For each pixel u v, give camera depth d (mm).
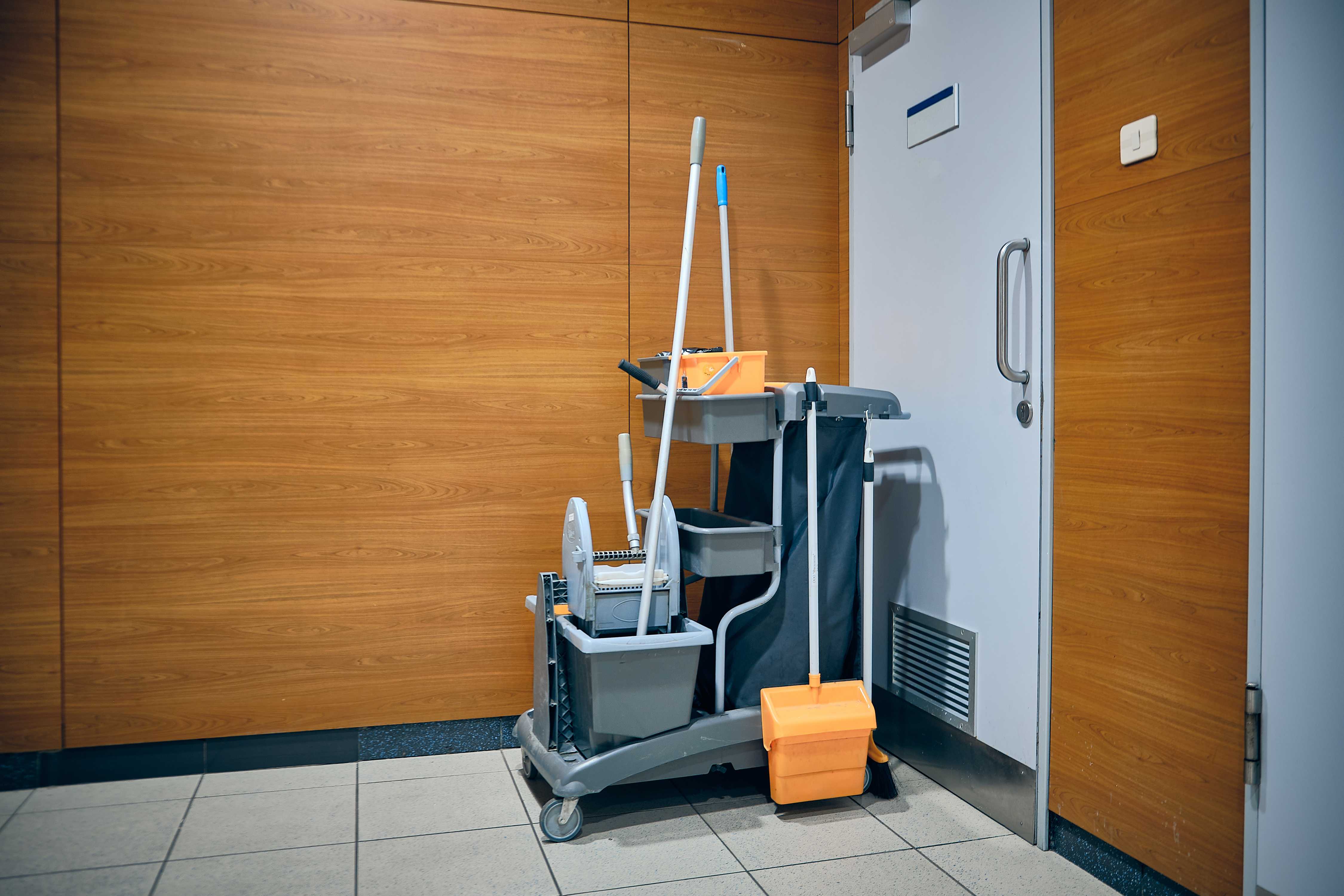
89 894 1786
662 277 2709
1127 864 1794
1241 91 1532
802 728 2113
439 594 2561
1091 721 1874
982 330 2189
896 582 2574
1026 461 2045
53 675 2330
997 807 2152
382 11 2480
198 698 2418
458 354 2557
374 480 2510
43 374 2311
